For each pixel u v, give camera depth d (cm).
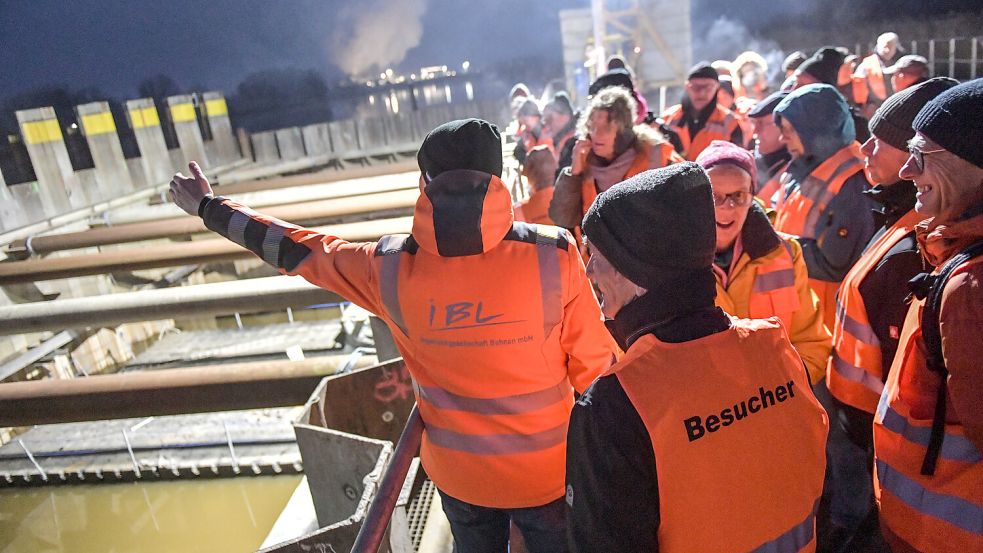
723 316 107
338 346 613
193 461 439
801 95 256
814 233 255
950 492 132
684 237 99
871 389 184
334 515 246
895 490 144
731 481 100
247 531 401
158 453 452
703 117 464
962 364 118
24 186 774
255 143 1317
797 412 108
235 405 310
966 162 119
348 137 1376
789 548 107
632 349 105
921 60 429
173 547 399
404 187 752
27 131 786
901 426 142
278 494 423
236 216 157
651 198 98
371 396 282
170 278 834
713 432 99
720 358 103
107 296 433
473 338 129
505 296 126
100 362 706
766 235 197
